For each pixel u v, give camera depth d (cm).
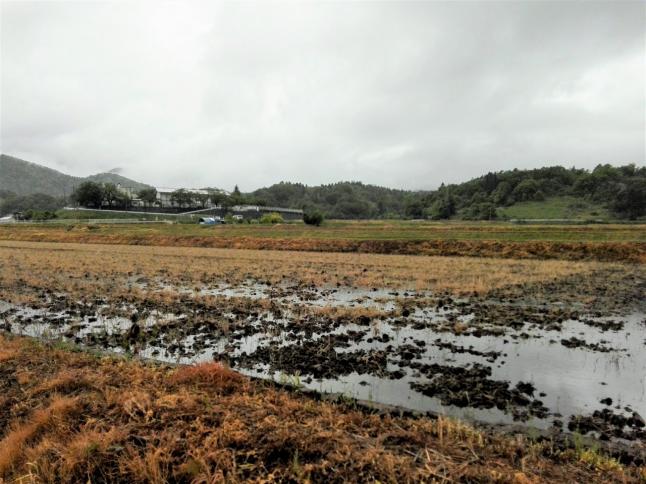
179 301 1628
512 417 673
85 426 571
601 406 724
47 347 984
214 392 686
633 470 492
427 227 6662
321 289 1988
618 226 5991
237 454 495
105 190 13338
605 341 1116
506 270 2659
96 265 2895
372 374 862
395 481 435
